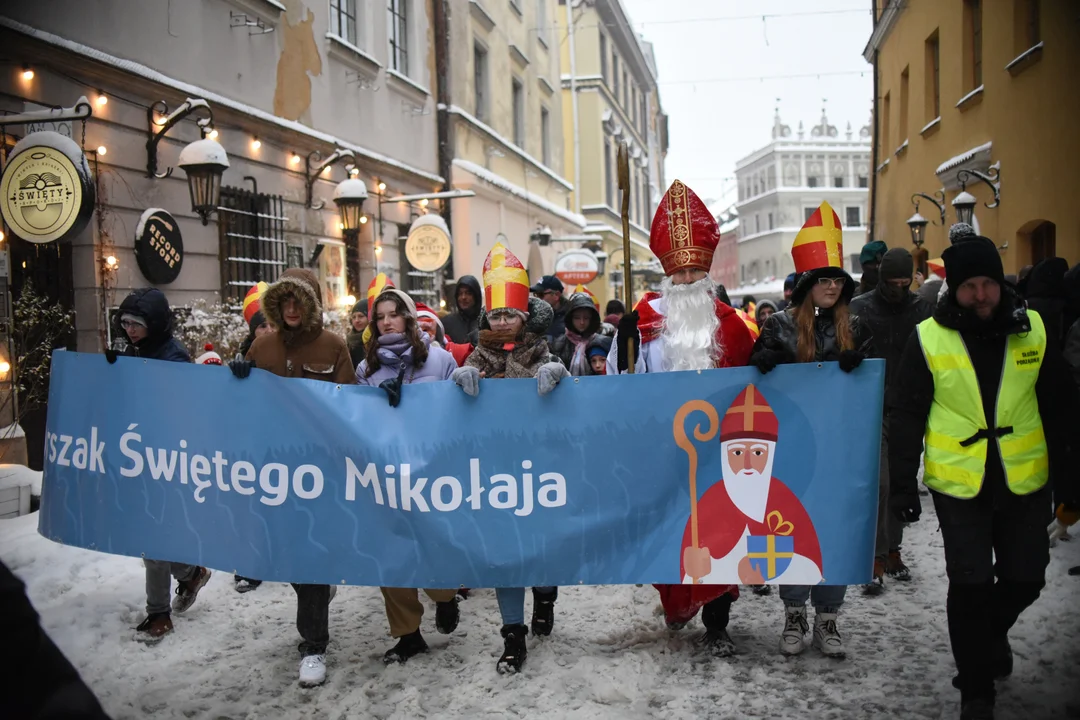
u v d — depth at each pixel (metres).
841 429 3.94
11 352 7.13
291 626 4.99
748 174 78.81
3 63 6.96
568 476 4.06
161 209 8.40
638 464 4.03
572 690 3.96
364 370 4.62
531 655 4.36
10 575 1.80
